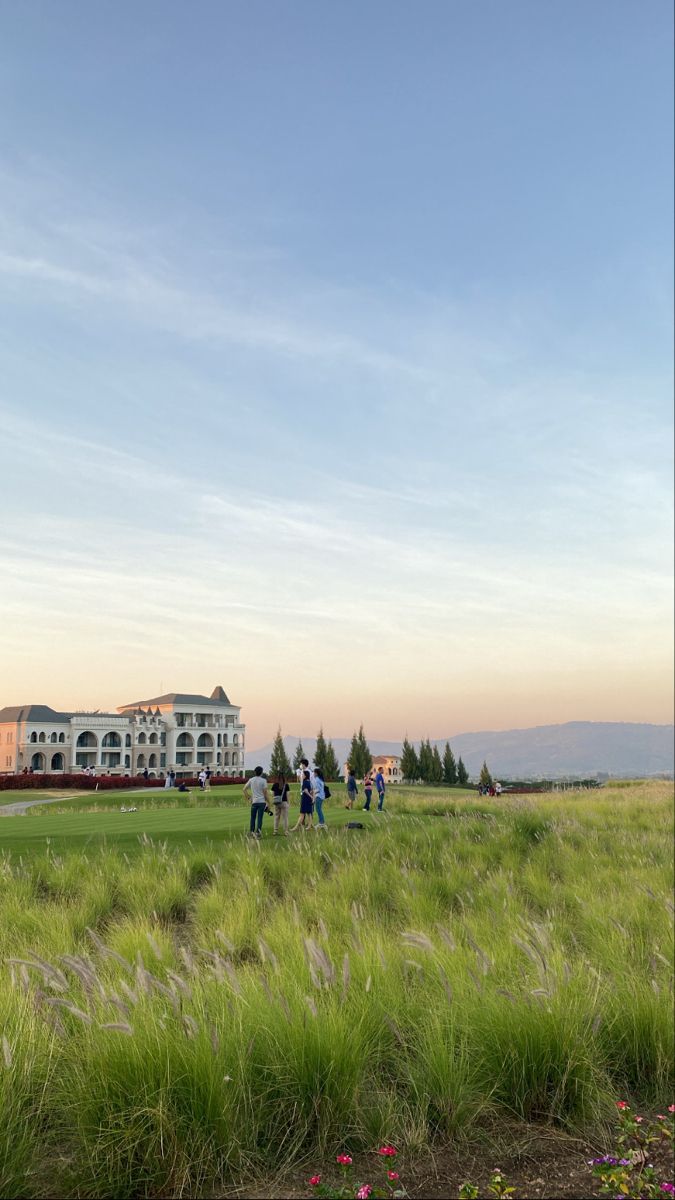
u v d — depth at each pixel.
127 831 21.38
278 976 6.21
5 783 63.97
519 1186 4.36
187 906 12.42
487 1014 5.72
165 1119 4.34
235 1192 4.24
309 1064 4.93
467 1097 5.13
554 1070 5.36
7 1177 4.13
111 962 7.10
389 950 7.45
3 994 5.82
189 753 131.25
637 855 16.86
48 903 11.59
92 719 119.81
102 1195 4.17
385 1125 4.86
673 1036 5.82
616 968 7.48
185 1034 4.86
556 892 12.94
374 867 14.55
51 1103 4.73
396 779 140.38
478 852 17.06
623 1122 5.12
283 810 22.00
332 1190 4.16
